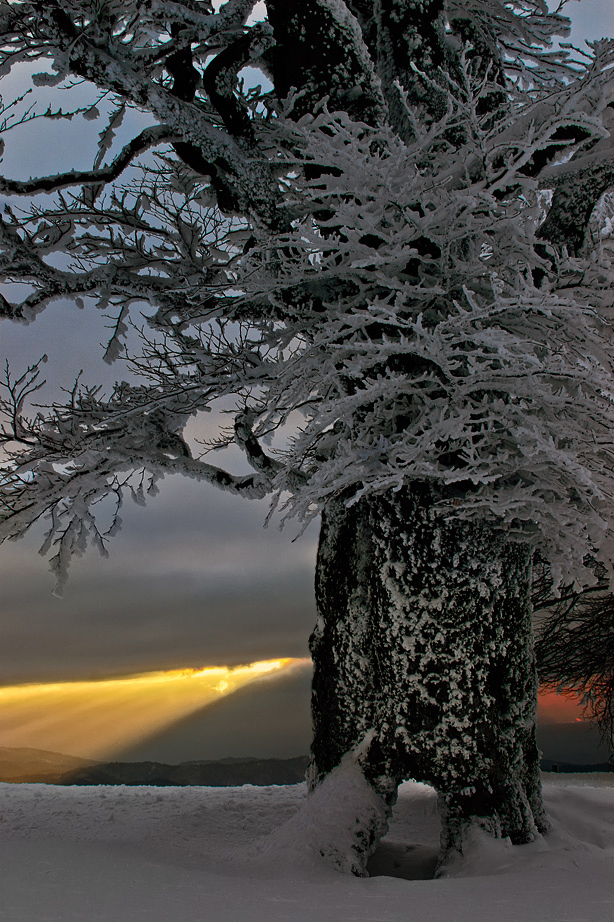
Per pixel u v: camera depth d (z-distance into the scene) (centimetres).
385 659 624
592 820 691
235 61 798
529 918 339
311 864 537
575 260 646
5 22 771
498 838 574
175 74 820
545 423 553
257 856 573
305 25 741
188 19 780
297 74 755
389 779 619
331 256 625
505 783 592
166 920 301
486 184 599
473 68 841
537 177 700
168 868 477
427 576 615
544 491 602
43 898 325
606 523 579
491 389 571
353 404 580
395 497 638
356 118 735
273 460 841
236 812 757
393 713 615
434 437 552
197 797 851
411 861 636
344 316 570
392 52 760
